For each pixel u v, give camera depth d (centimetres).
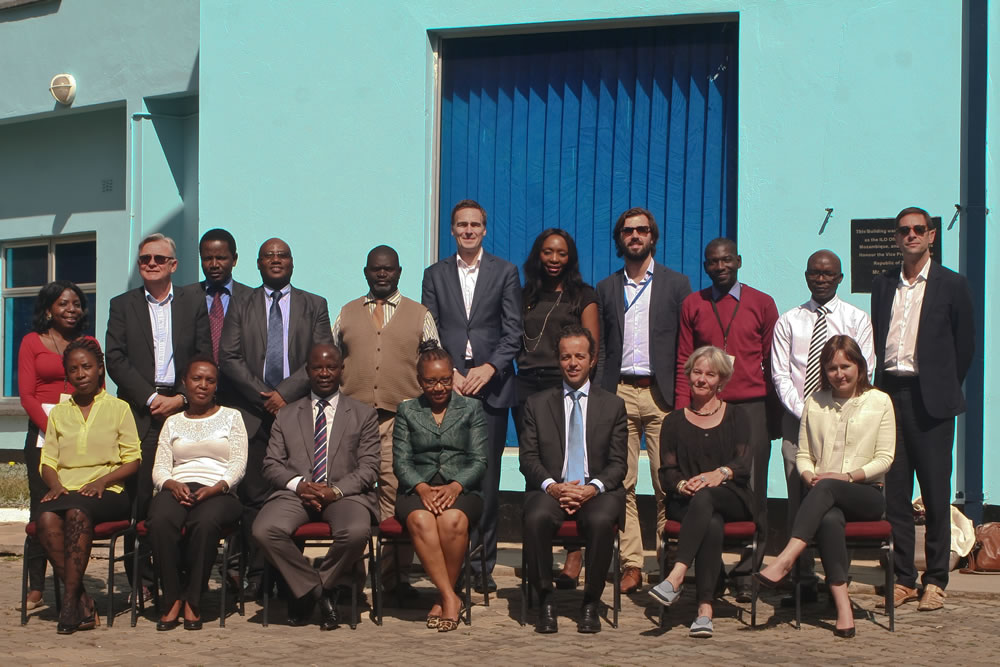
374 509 589
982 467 716
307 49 836
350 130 827
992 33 717
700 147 781
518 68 818
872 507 560
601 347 659
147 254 632
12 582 688
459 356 645
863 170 731
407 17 815
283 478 586
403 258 816
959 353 590
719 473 569
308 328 641
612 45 801
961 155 716
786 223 744
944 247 719
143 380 627
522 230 815
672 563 642
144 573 630
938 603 586
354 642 530
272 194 844
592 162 803
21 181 1138
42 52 1079
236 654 507
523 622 565
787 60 744
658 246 788
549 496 573
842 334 604
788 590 628
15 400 1148
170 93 1001
